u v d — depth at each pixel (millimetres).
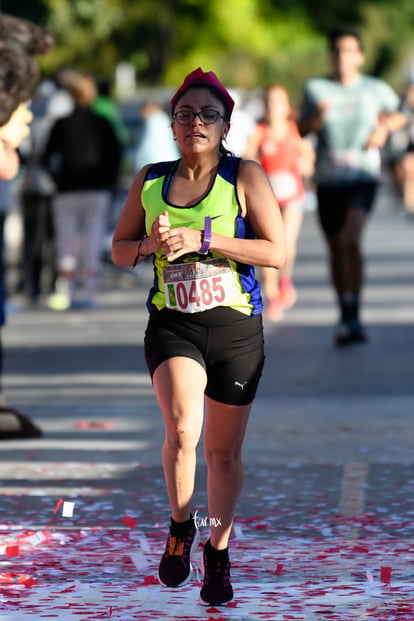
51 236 43094
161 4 94812
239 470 13547
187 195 13367
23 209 42906
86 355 31953
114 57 91000
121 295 45875
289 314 38969
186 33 104938
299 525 16312
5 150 20062
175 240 13016
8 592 13641
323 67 172750
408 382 27047
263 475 19031
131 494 17938
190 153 13281
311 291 45125
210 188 13320
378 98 31531
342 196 31656
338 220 31844
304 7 117188
